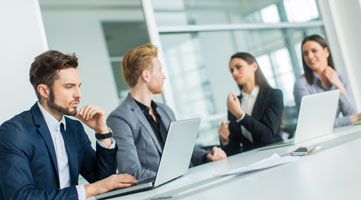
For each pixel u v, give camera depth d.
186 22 4.02
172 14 3.94
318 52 4.67
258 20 4.57
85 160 1.85
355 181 1.05
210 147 3.85
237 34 4.36
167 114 2.75
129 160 2.26
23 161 1.49
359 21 5.08
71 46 3.16
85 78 3.19
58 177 1.64
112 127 2.39
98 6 3.38
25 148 1.53
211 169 1.89
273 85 4.37
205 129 3.88
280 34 4.72
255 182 1.25
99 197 1.51
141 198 1.33
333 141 1.98
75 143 1.80
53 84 1.67
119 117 2.42
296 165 1.43
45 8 3.06
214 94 4.02
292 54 4.74
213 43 4.16
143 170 2.21
